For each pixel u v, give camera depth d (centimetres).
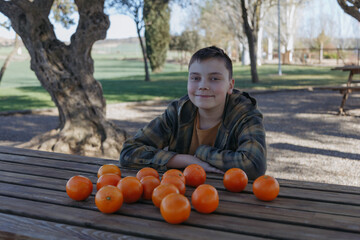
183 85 1725
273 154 549
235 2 2697
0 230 117
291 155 541
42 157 210
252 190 156
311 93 1323
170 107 215
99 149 556
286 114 905
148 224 121
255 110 199
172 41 3216
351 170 464
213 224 121
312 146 592
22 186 161
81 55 535
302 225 120
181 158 191
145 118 897
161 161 189
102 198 128
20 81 2428
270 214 128
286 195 147
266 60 4462
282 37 4209
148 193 144
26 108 1077
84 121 557
